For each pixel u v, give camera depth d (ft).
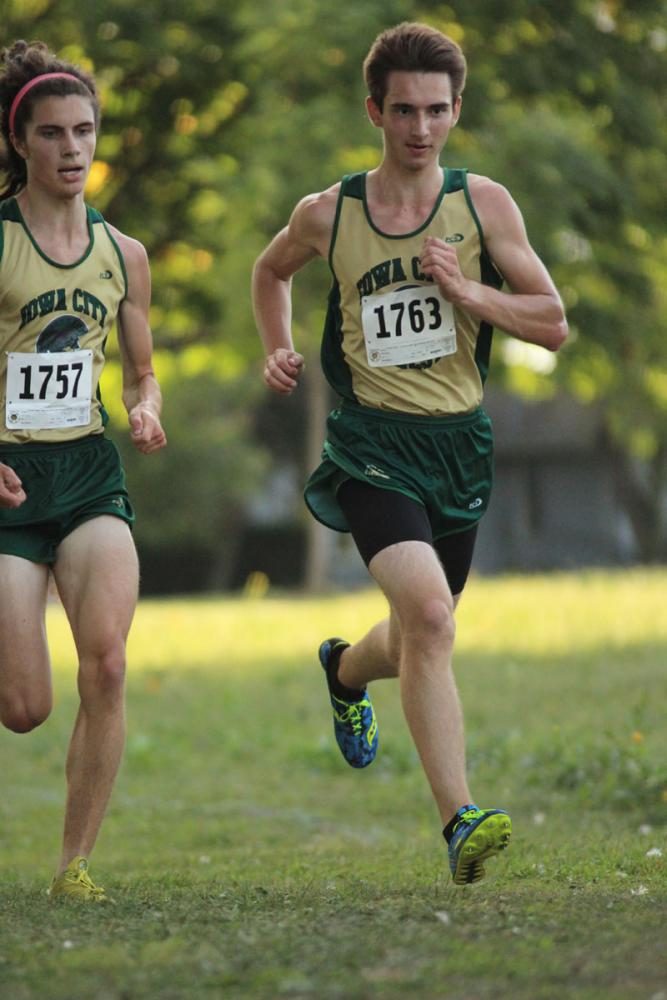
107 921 46.32
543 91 176.96
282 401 435.12
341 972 37.81
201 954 40.09
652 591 221.66
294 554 434.71
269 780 102.58
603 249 195.00
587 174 178.29
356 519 54.90
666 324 206.08
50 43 172.04
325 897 50.90
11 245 54.75
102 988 36.91
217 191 181.88
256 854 72.74
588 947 39.63
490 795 89.40
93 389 55.77
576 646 163.02
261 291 59.77
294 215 57.31
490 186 55.77
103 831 84.69
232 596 326.03
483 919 44.06
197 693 146.00
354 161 178.19
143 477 387.55
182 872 64.08
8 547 54.54
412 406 55.67
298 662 167.94
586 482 474.49
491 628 184.24
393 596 53.16
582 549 475.31
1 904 51.67
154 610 255.29
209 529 400.47
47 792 100.53
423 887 53.16
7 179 56.08
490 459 57.06
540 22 175.22
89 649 53.36
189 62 176.24
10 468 54.34
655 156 187.83
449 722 51.72
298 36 171.73
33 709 54.85
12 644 54.08
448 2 170.50
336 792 96.89
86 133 54.54
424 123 53.83
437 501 56.03
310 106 174.70
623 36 180.24
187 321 210.38
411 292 55.47
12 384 54.90
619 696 124.57
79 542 54.44
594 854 62.80
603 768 89.35
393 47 53.78
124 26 170.71
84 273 55.36
